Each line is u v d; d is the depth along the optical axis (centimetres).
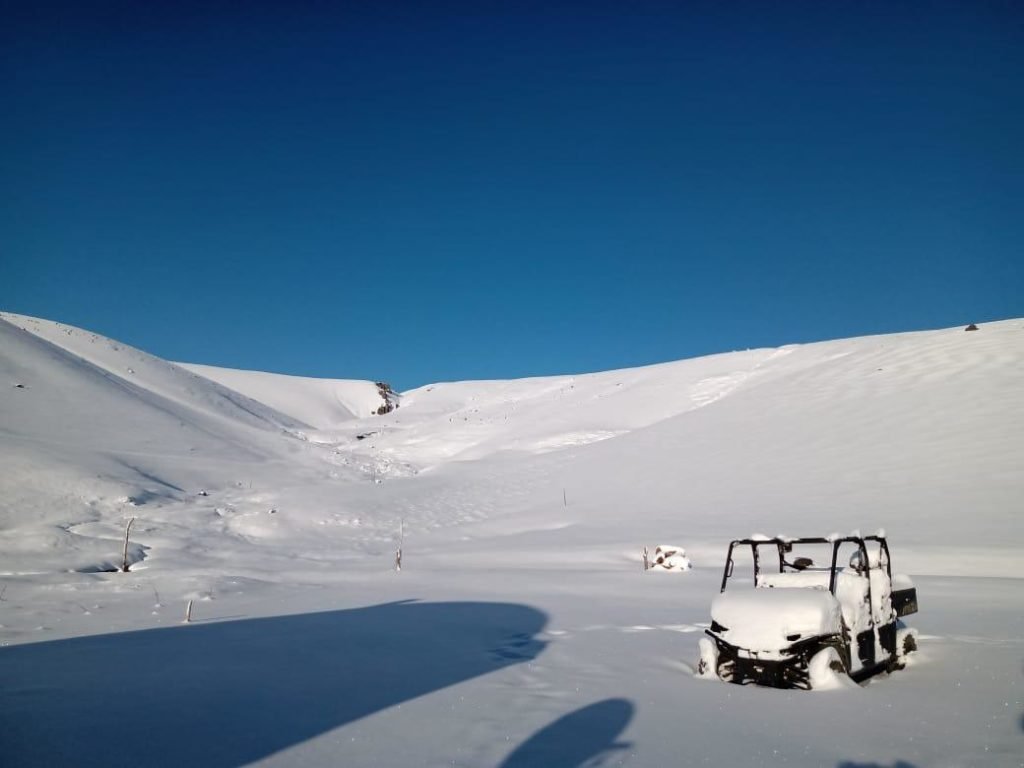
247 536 3125
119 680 793
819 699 674
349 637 1084
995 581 1609
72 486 3256
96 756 525
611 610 1332
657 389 6494
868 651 775
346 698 705
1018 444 2877
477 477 4641
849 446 3375
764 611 748
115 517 3078
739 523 2661
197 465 4231
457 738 568
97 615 1366
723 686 736
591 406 6594
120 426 4691
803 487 2983
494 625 1190
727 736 564
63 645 1038
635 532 2769
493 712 647
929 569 1842
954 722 594
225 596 1677
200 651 976
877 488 2767
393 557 2755
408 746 548
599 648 965
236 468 4378
